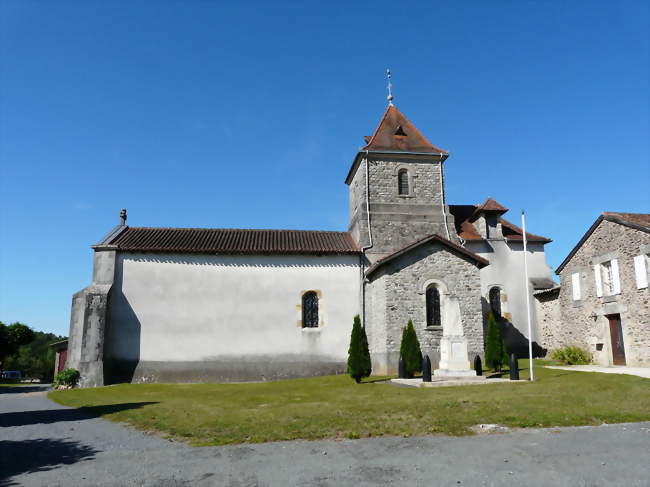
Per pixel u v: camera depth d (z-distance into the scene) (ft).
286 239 82.23
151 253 73.92
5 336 159.94
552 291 79.15
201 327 72.49
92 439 28.99
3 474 21.85
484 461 22.45
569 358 70.44
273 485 19.84
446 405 36.45
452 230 82.94
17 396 59.06
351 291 75.82
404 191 84.58
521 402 36.94
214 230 85.20
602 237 68.23
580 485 19.39
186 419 34.91
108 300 70.33
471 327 67.67
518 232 89.40
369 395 45.75
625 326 63.05
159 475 21.31
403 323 67.00
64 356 102.27
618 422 29.99
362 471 21.35
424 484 19.66
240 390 57.00
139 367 70.49
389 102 93.45
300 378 70.38
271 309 73.92
